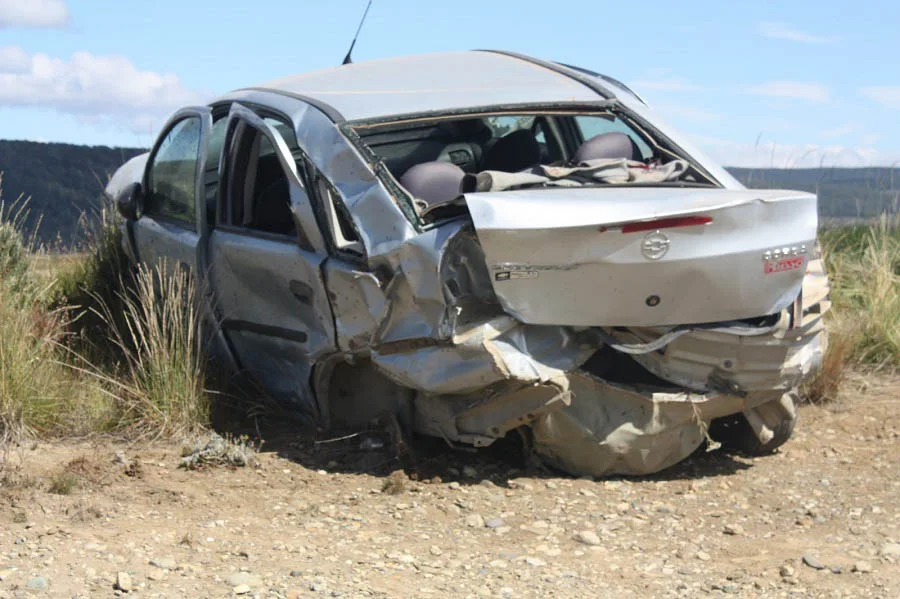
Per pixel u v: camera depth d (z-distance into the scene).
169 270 6.57
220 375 6.02
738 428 5.43
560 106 5.66
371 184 4.94
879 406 6.27
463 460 5.15
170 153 6.95
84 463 4.96
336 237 5.05
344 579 3.78
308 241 5.21
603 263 4.39
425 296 4.55
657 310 4.52
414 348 4.67
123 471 4.98
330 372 5.36
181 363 5.73
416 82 5.88
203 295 6.05
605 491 4.79
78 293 7.66
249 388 6.03
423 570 3.91
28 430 5.49
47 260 8.21
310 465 5.17
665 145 5.72
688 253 4.43
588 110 5.71
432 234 4.58
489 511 4.55
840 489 4.92
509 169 6.11
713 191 4.91
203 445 5.18
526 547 4.18
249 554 4.01
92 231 8.27
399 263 4.65
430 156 6.08
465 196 4.50
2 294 6.21
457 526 4.40
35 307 6.78
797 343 4.84
